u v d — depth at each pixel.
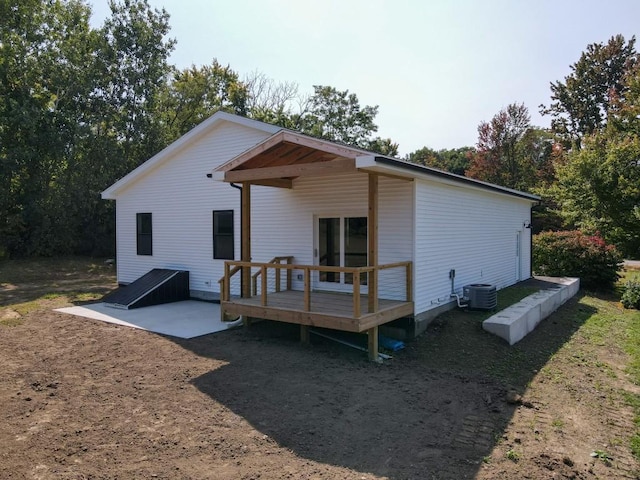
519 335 8.53
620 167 19.55
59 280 17.48
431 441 4.50
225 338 8.34
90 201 23.33
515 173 31.81
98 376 6.27
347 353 7.54
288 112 35.56
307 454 4.17
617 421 5.22
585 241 16.14
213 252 12.22
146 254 13.82
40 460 3.99
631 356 7.79
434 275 9.09
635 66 27.53
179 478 3.71
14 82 21.95
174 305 11.66
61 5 24.06
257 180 9.21
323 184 9.66
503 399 5.76
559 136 35.00
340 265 9.52
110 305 11.53
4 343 7.95
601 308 12.02
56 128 22.25
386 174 7.62
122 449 4.21
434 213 9.05
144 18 26.19
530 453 4.31
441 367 6.96
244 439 4.44
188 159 12.66
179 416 4.97
